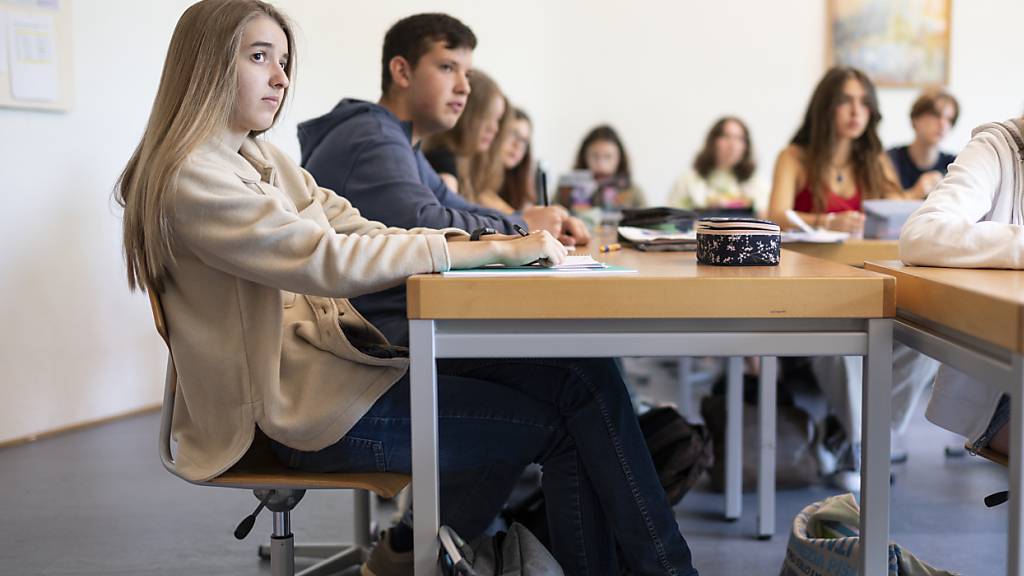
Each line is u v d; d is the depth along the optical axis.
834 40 7.70
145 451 3.66
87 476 3.32
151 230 1.55
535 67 7.58
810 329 1.44
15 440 3.79
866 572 1.49
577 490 1.76
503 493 2.05
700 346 1.44
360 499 2.47
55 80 3.86
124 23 4.18
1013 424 1.19
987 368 1.26
